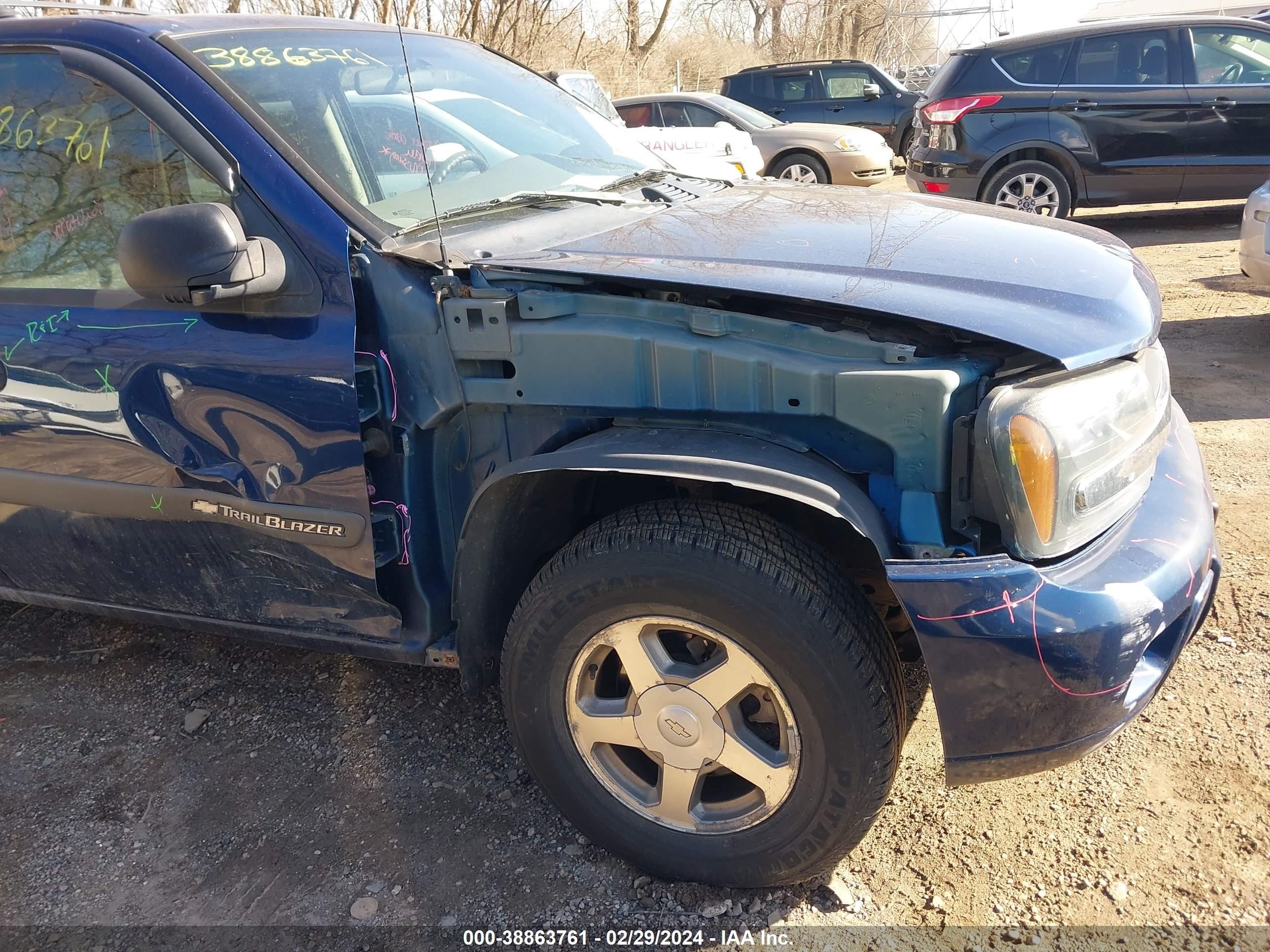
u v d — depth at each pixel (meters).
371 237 2.05
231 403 2.09
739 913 2.00
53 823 2.38
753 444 1.80
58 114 2.29
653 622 1.87
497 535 2.02
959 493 1.73
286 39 2.49
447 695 2.78
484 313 1.91
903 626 2.30
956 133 8.65
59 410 2.29
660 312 1.86
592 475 2.10
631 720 1.96
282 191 2.06
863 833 1.86
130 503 2.31
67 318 2.26
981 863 2.08
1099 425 1.79
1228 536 3.30
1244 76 7.97
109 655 3.10
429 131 2.58
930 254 2.05
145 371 2.16
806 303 1.79
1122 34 8.17
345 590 2.20
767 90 15.30
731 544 1.77
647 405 1.87
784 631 1.73
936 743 2.45
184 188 2.18
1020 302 1.83
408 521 2.10
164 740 2.67
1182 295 6.59
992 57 8.49
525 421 2.03
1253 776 2.26
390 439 2.06
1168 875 2.02
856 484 1.79
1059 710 1.72
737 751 1.89
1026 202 8.57
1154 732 2.43
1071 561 1.76
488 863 2.17
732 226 2.29
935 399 1.68
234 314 2.09
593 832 2.10
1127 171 8.29
